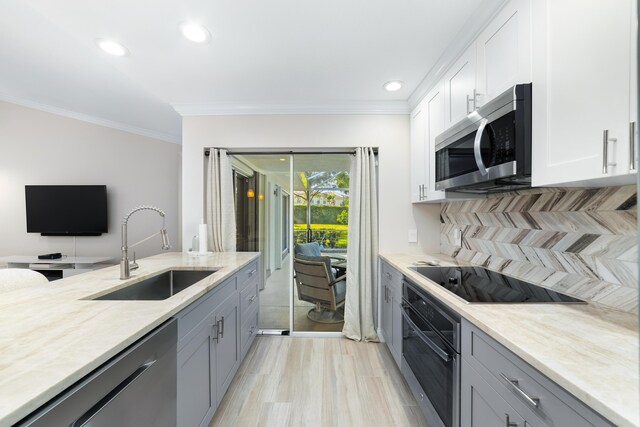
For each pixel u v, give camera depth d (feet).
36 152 12.26
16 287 4.60
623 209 3.57
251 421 5.46
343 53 6.15
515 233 5.58
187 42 5.74
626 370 2.23
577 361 2.36
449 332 4.15
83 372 2.15
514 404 2.79
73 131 12.55
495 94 4.53
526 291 4.54
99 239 12.97
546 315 3.46
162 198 13.87
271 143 9.07
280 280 9.84
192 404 4.29
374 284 9.06
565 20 3.17
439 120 6.71
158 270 5.99
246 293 7.48
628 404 1.82
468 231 7.28
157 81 7.47
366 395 6.26
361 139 9.02
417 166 8.23
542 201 4.91
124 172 13.19
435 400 4.64
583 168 2.94
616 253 3.66
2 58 7.69
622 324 3.15
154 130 13.50
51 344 2.51
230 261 7.23
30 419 1.81
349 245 9.16
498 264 6.07
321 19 5.08
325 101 8.71
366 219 8.91
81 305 3.60
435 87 6.93
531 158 3.72
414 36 5.54
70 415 2.06
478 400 3.46
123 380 2.67
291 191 9.72
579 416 2.09
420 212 8.98
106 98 10.28
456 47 5.72
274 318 9.82
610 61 2.67
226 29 5.34
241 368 7.36
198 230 9.12
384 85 7.65
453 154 5.54
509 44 4.18
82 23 5.13
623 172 2.56
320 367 7.40
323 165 9.71
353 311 8.95
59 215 12.48
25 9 5.87
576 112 3.03
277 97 8.47
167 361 3.47
